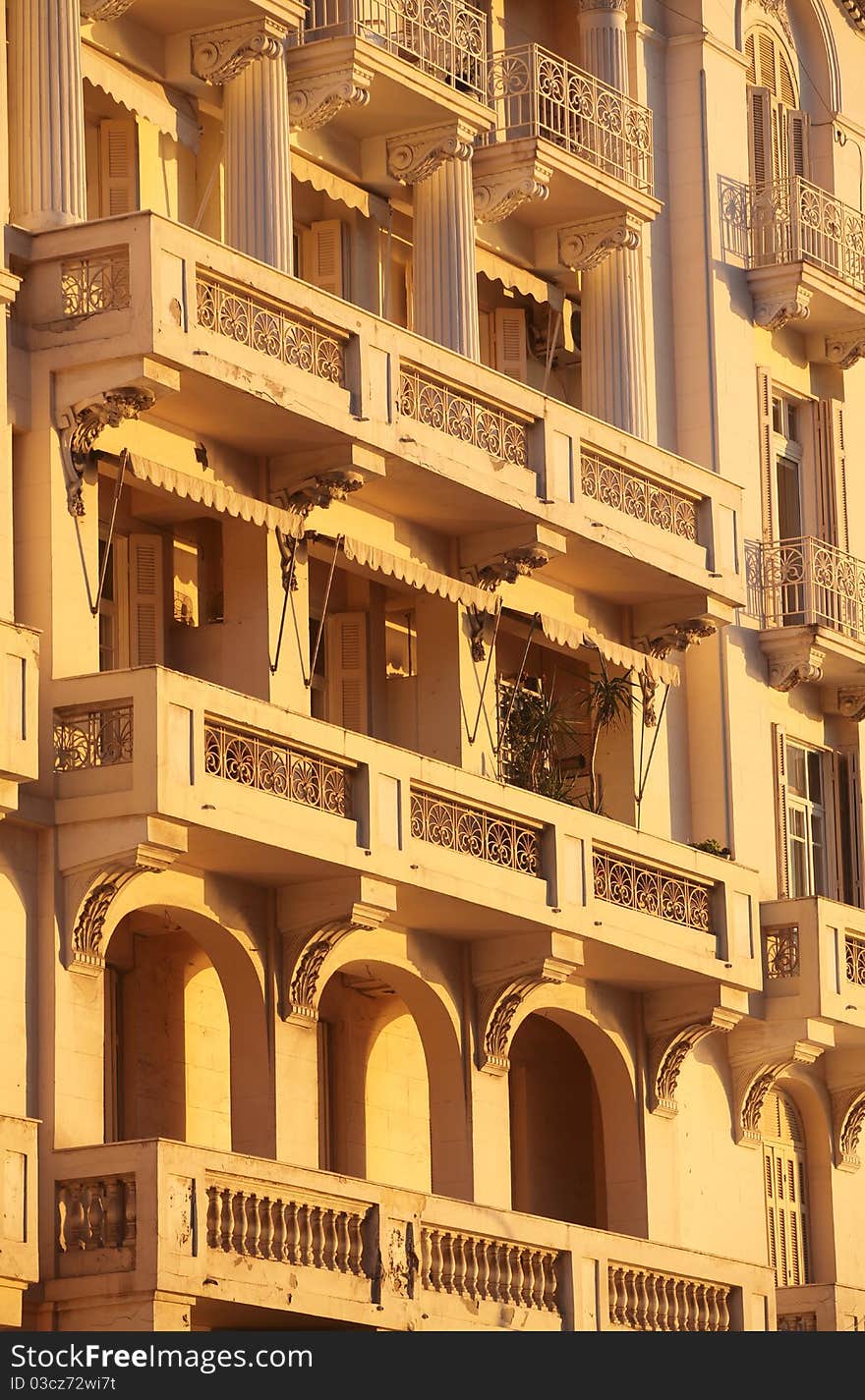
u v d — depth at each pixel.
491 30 67.31
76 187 54.47
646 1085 64.62
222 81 58.91
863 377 76.00
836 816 72.94
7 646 50.25
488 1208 56.78
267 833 53.47
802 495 73.75
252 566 57.53
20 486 53.09
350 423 56.94
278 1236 52.25
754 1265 63.53
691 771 68.81
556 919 59.78
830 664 71.69
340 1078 60.88
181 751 51.94
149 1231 49.72
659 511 65.06
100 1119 51.91
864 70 78.06
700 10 71.50
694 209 70.88
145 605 57.03
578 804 66.38
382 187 63.75
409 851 56.62
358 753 55.78
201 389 54.50
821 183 76.00
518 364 67.56
